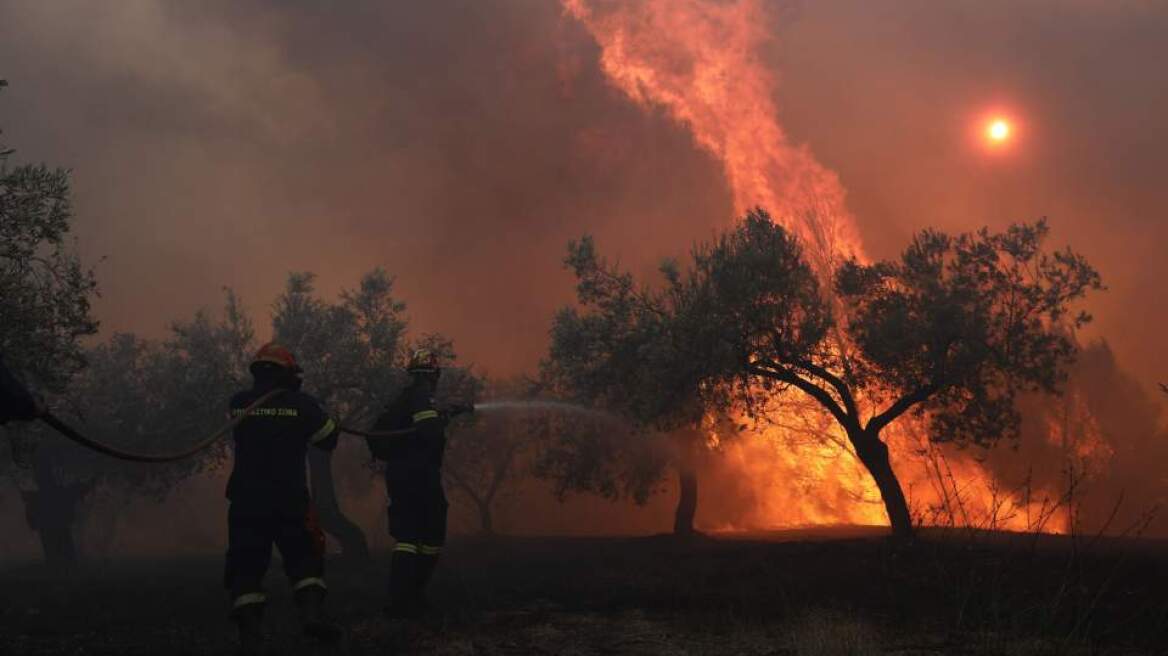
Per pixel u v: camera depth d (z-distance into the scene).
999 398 21.83
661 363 21.19
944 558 9.17
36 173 11.53
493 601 9.88
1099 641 6.24
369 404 26.33
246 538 6.29
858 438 21.34
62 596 12.95
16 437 12.41
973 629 6.89
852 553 14.02
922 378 21.34
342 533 22.80
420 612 8.94
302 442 6.57
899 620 7.34
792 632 6.78
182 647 7.11
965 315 21.12
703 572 13.02
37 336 11.49
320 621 6.38
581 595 10.29
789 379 21.77
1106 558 11.38
